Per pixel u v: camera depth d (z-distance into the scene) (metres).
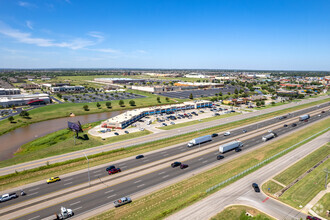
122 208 49.03
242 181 59.88
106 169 67.75
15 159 79.31
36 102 181.50
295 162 72.06
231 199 51.72
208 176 63.16
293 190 56.06
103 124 120.88
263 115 149.25
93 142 95.06
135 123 128.75
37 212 48.16
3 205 50.53
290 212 47.44
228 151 83.44
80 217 46.28
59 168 69.19
